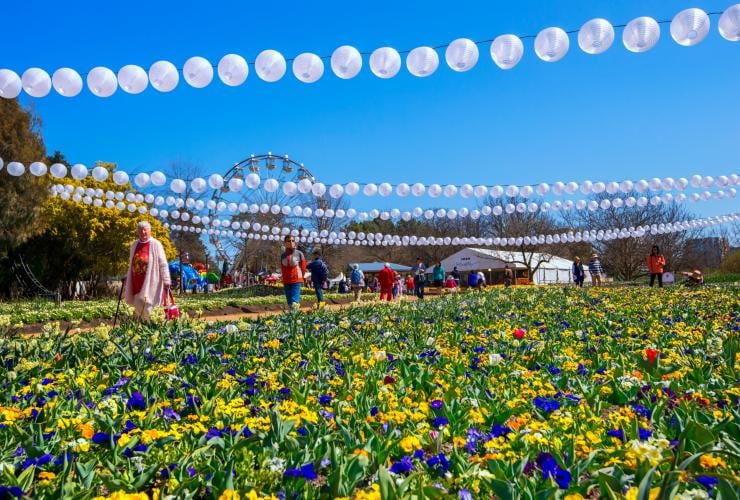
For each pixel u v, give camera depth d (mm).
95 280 32688
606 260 51781
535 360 5582
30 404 3879
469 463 2770
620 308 11438
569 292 18719
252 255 39844
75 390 4258
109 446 2914
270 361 5340
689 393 4102
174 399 4066
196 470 2668
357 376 4852
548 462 2504
